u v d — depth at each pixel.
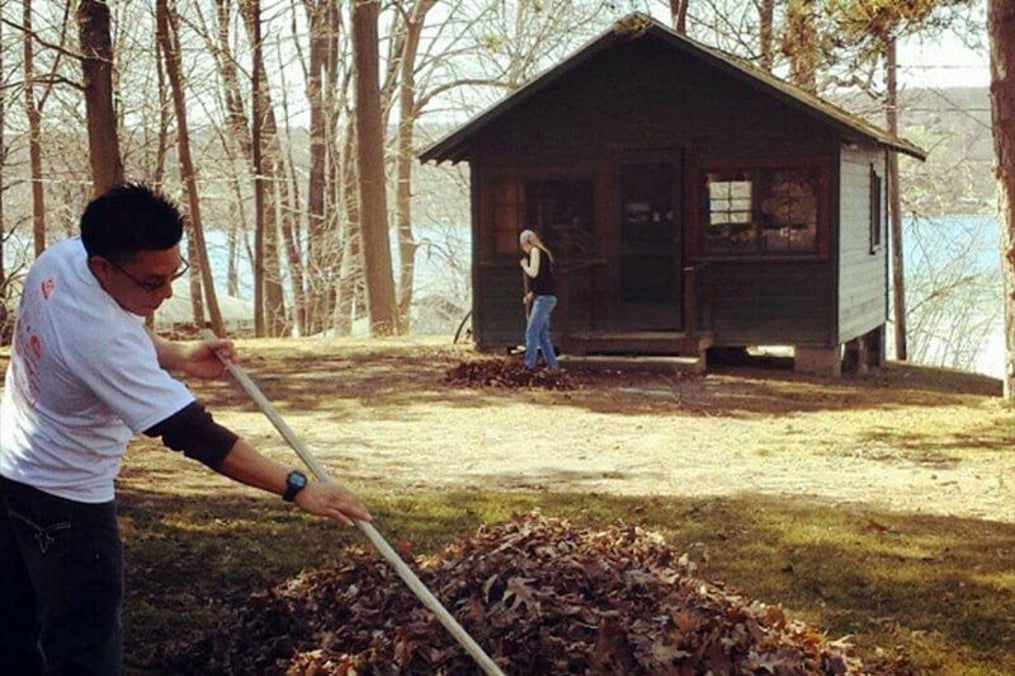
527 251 17.53
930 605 7.25
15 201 36.09
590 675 4.93
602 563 5.62
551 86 19.41
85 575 4.13
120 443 4.18
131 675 5.84
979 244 33.47
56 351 3.96
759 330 19.17
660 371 18.45
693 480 11.16
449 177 42.94
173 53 26.05
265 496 9.93
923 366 23.95
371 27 28.33
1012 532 9.02
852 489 10.73
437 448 12.84
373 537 4.23
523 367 17.48
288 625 5.84
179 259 4.03
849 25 18.25
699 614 5.36
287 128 38.84
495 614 5.24
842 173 19.03
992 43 16.09
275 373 18.56
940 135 34.09
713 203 19.23
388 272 28.52
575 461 12.15
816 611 7.11
